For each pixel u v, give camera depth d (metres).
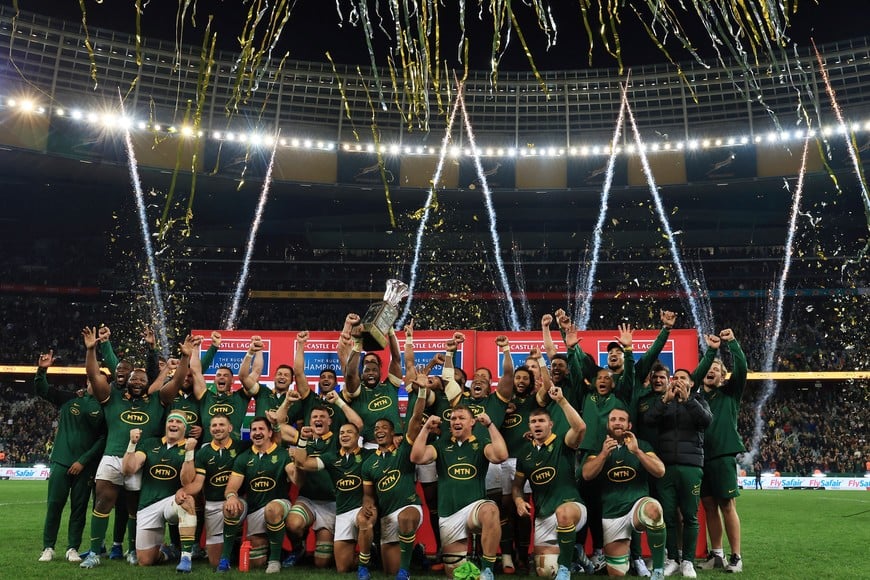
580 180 36.22
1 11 30.39
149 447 7.47
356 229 42.72
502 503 7.26
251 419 8.93
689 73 35.50
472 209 41.81
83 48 31.91
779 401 36.06
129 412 7.73
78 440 7.71
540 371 6.95
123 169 33.19
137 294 39.38
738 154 34.47
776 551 8.96
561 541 6.37
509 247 42.16
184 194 37.12
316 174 35.56
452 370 7.43
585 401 7.48
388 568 6.92
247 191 36.59
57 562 7.35
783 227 40.44
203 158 33.62
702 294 40.03
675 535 7.09
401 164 36.12
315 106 35.75
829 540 10.15
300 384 8.04
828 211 39.25
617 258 41.38
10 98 30.36
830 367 35.97
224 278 41.31
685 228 41.22
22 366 35.72
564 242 42.22
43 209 39.34
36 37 30.97
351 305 42.31
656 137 35.75
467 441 6.75
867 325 37.03
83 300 39.81
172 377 8.08
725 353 38.47
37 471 26.97
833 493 22.77
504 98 37.03
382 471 6.85
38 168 32.78
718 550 7.64
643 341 9.00
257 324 41.28
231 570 7.06
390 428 6.99
